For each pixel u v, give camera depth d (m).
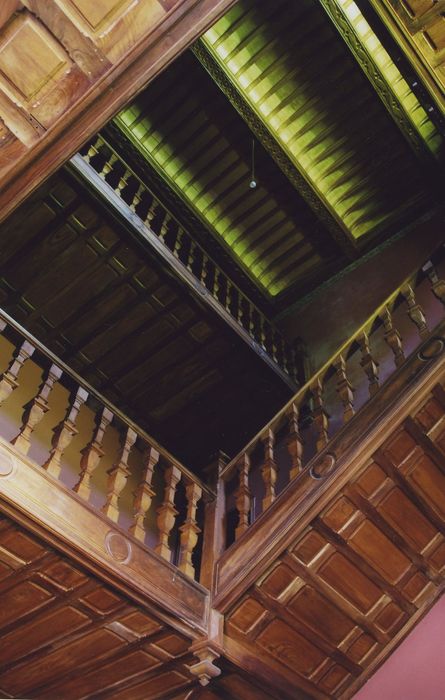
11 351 6.80
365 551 5.93
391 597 6.18
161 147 10.52
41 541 4.69
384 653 6.33
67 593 5.06
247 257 11.45
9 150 3.63
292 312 11.29
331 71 9.76
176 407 9.50
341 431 5.83
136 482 7.59
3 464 4.45
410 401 5.57
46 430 6.58
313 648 6.06
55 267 8.21
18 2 3.19
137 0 3.23
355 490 5.73
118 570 4.87
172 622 5.22
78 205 7.73
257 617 5.75
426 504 5.95
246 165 10.54
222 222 11.09
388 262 10.47
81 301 8.48
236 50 9.67
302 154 10.57
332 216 10.64
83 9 3.24
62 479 6.44
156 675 5.75
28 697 5.86
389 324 6.24
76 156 7.42
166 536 5.57
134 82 3.46
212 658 5.32
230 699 6.05
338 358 6.39
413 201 10.70
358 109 10.09
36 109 3.50
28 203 7.62
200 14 3.34
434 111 9.05
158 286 8.39
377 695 6.21
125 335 8.82
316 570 5.84
